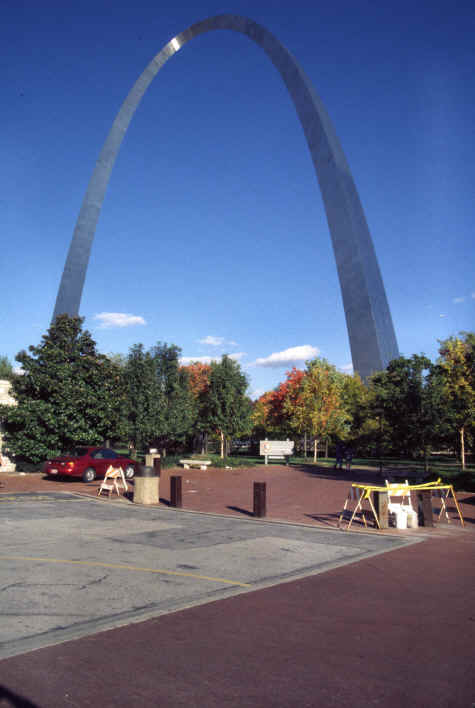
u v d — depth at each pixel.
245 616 6.13
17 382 26.33
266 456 37.84
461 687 4.45
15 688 4.22
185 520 13.57
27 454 25.59
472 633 5.72
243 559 9.04
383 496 12.85
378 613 6.35
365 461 42.78
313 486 23.16
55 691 4.20
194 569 8.23
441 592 7.29
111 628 5.61
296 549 10.03
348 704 4.13
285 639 5.45
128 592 6.88
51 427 25.22
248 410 38.50
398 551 10.14
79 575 7.65
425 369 26.62
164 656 4.94
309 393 41.94
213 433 39.41
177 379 34.38
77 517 13.70
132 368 31.70
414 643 5.41
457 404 28.41
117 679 4.45
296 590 7.26
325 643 5.37
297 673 4.66
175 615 6.09
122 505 16.44
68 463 22.23
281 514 15.02
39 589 6.91
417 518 13.64
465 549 10.42
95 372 26.27
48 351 25.92
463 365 28.84
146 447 32.88
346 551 9.98
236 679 4.52
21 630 5.45
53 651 4.96
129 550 9.55
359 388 50.59
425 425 25.84
